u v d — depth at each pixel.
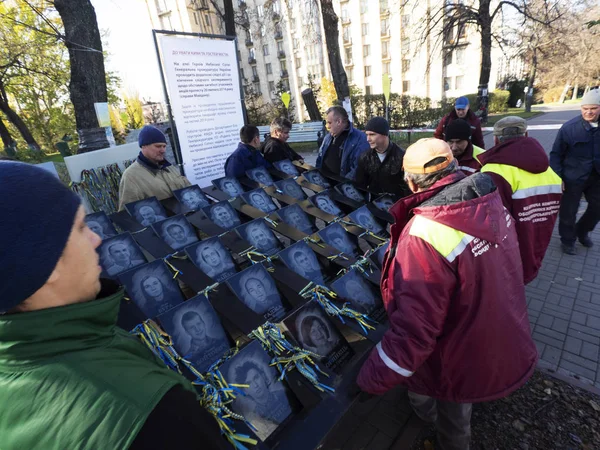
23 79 15.70
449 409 1.45
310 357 1.29
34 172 0.55
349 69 31.94
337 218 2.28
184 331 1.26
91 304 0.60
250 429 1.04
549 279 3.27
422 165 1.28
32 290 0.52
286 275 1.68
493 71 28.62
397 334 1.19
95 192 3.63
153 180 2.77
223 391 1.06
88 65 4.69
